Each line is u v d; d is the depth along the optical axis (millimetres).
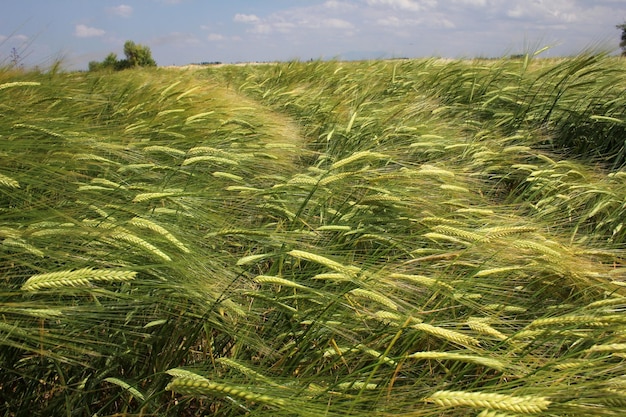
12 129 2816
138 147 3633
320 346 2043
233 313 2010
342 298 1978
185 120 4734
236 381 1637
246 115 5484
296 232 2428
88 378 1824
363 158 3133
